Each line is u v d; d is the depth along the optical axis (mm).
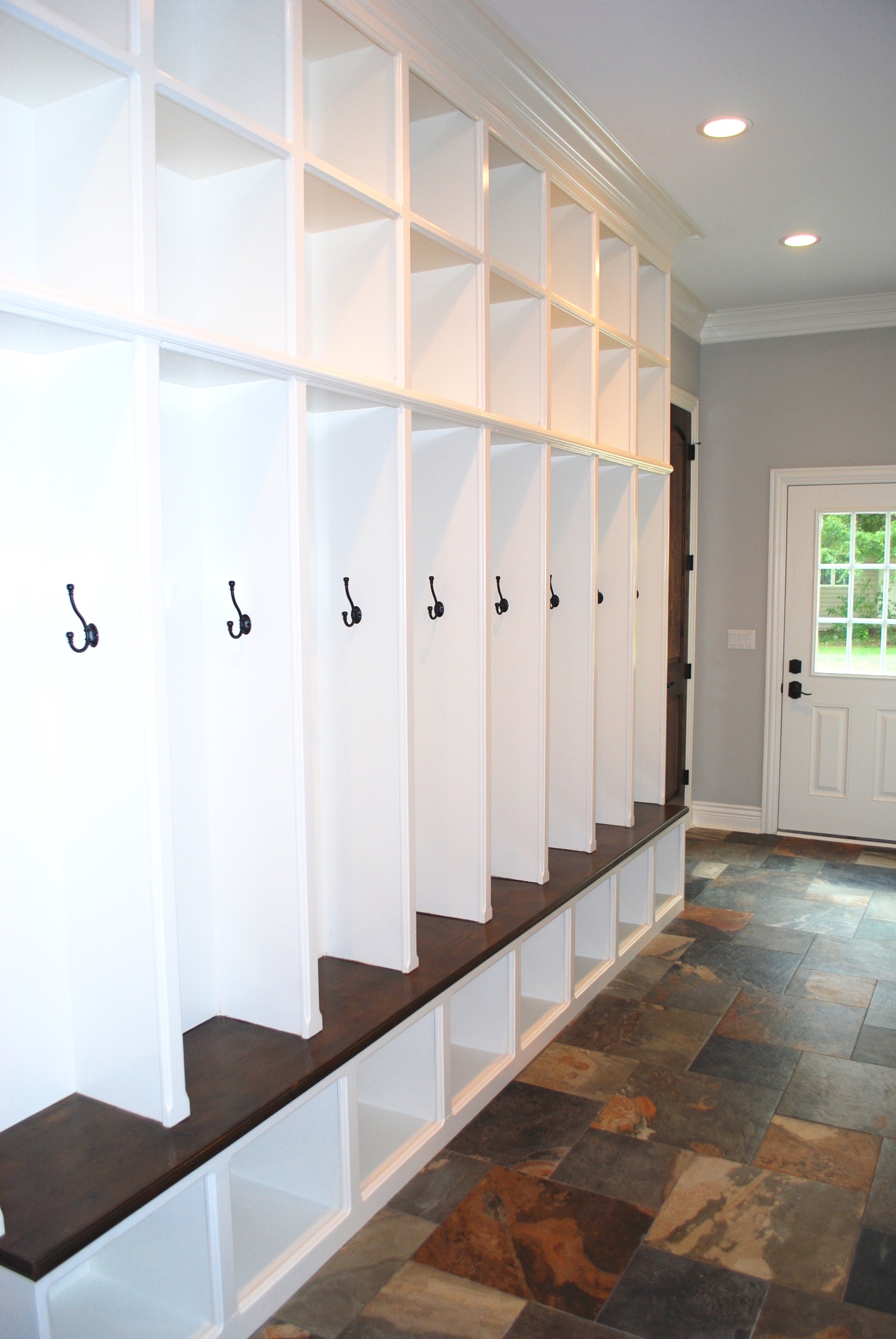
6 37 1481
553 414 3492
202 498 2111
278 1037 2098
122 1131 1749
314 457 2457
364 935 2500
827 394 5285
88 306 1509
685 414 5406
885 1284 2000
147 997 1758
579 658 3486
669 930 4145
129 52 1595
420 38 2334
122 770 1738
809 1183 2348
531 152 2904
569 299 3406
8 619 1755
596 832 3855
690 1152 2486
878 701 5324
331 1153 2119
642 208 3668
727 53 2625
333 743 2492
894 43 2557
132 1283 1866
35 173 1746
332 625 2473
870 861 5109
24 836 1800
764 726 5586
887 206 3756
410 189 2709
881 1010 3330
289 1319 1905
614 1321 1902
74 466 1732
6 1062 1778
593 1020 3268
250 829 2123
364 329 2363
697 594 5684
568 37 2531
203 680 2145
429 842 2850
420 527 2785
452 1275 2033
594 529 3434
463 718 2758
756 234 4102
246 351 1821
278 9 1930
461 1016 2902
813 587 5406
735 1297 1966
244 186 2012
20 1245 1438
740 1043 3092
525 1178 2375
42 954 1836
